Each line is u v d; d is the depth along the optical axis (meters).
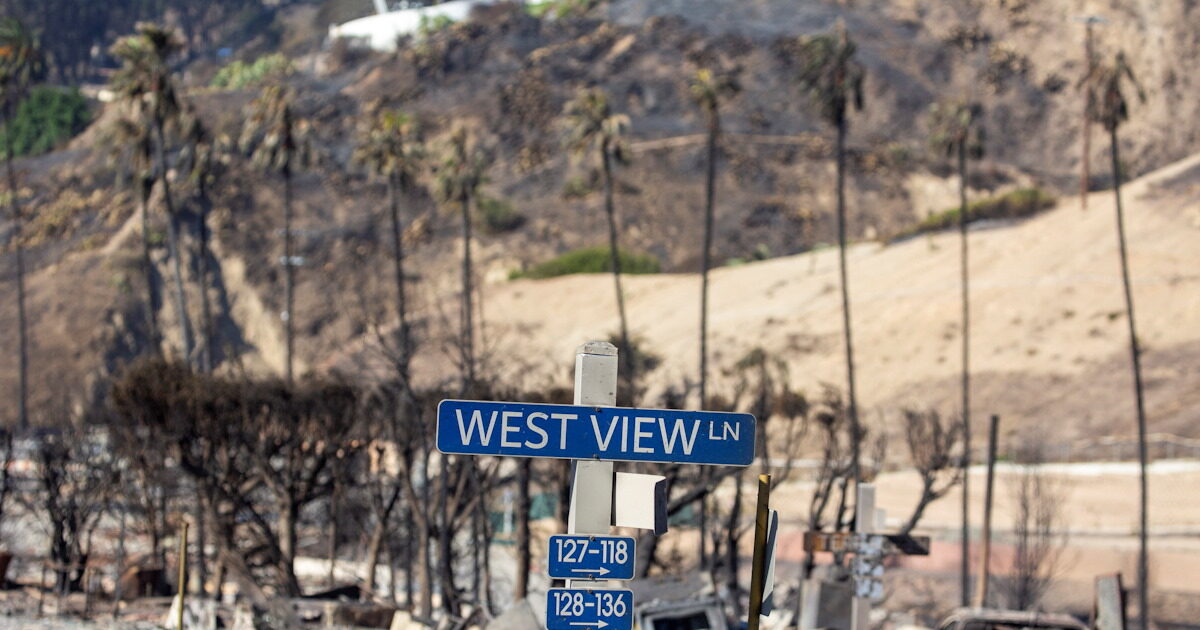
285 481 53.06
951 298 131.75
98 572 50.12
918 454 53.97
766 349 130.25
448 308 160.88
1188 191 138.75
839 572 30.75
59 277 177.38
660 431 9.76
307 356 160.00
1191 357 112.00
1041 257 134.50
